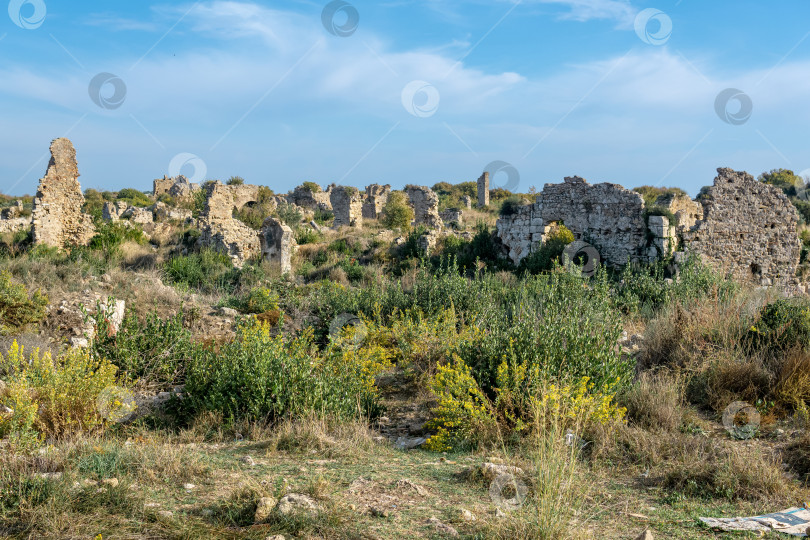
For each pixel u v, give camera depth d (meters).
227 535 4.10
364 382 8.98
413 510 4.76
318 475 5.50
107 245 26.41
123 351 9.61
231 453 6.34
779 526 4.61
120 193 68.06
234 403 7.85
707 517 4.83
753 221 23.55
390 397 9.52
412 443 7.25
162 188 67.94
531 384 7.16
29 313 12.02
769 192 23.75
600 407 6.93
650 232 22.81
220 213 31.69
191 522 4.28
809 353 8.30
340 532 4.25
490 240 28.03
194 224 35.81
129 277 17.64
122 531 4.07
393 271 26.84
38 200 25.72
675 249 22.56
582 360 7.78
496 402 7.22
